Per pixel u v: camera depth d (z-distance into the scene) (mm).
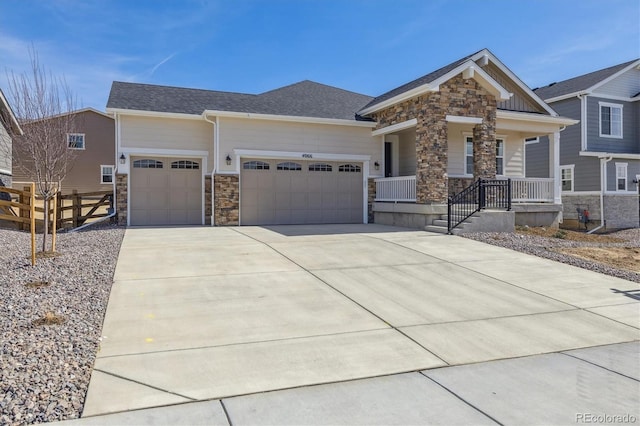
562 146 23250
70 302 5637
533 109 17375
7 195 15336
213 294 6340
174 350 4410
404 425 3125
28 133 11258
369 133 17000
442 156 13695
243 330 5020
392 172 17734
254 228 14250
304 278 7348
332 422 3152
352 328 5195
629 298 6734
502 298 6594
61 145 11602
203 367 4043
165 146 15547
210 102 16812
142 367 3998
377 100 18328
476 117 14172
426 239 11344
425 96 13820
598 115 22391
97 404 3312
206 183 16031
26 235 11586
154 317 5336
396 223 15258
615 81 22797
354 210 16938
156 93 16984
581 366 4277
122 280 6879
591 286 7355
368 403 3445
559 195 16547
